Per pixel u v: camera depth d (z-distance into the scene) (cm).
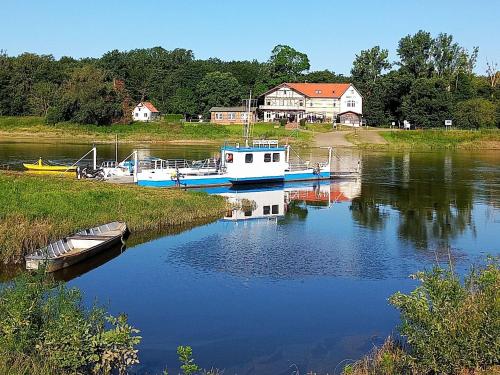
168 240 3067
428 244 3109
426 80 12119
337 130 11181
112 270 2525
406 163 7619
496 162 7838
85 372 1360
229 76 13288
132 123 11275
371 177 6138
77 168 5059
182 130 10806
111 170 5125
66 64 15350
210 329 1900
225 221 3616
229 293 2253
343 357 1697
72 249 2620
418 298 1502
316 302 2167
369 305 2141
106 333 1395
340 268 2617
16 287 1606
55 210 3102
